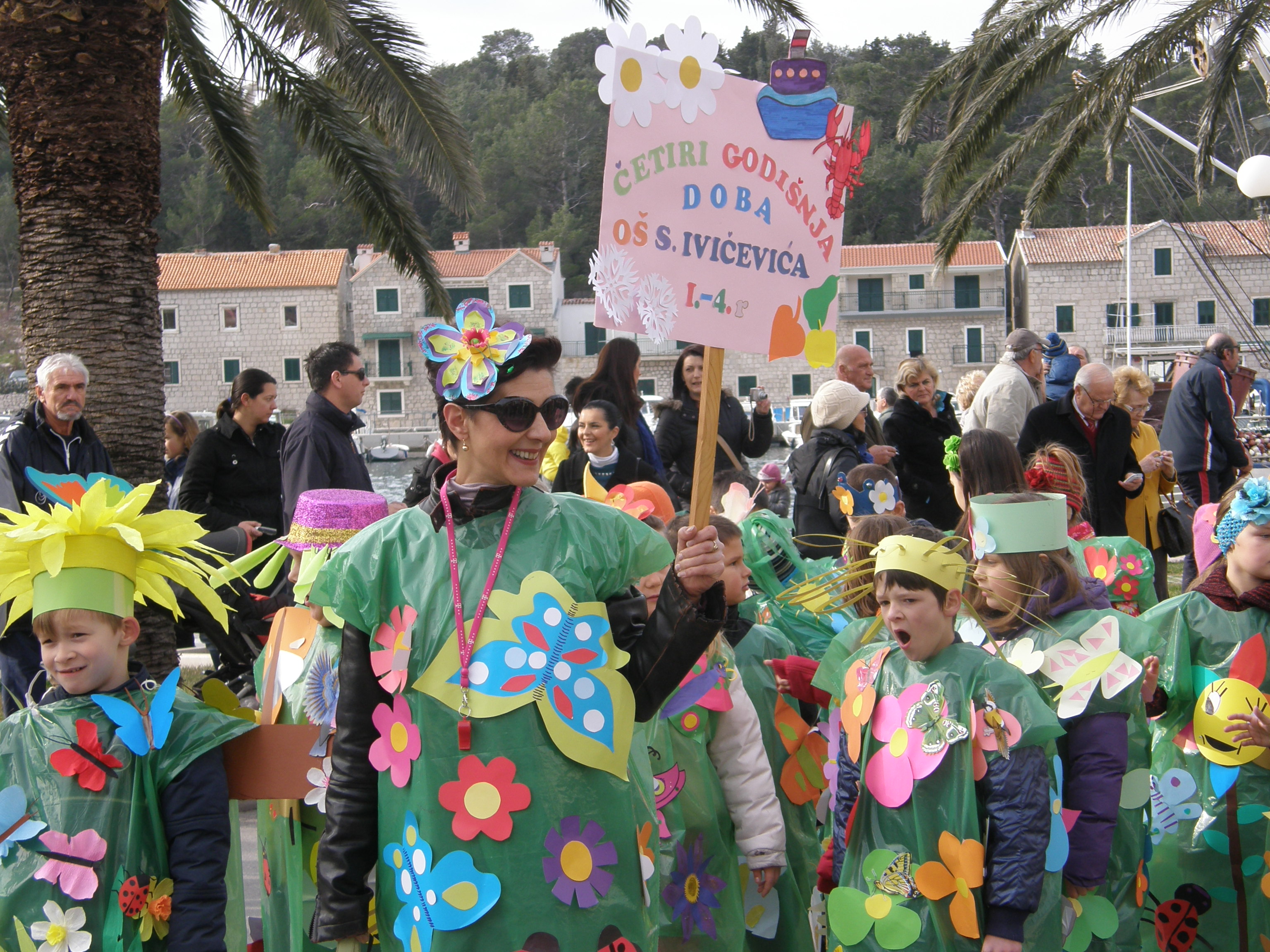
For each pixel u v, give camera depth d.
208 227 65.62
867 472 5.00
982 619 3.18
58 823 2.49
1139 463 6.92
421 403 58.06
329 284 54.94
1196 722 3.60
